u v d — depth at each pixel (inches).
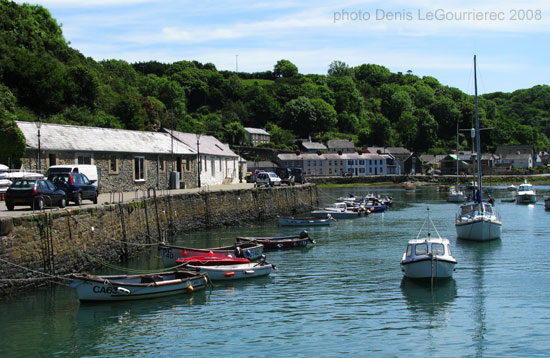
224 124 7278.5
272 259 1365.7
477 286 1072.8
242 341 759.7
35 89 3006.9
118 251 1248.8
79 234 1074.1
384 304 944.3
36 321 822.5
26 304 887.7
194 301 956.6
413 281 1112.8
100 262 1146.7
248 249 1311.5
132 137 2119.8
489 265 1283.2
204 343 751.1
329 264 1298.0
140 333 786.8
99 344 742.5
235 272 1118.4
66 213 1031.0
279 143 7190.0
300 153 6378.0
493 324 838.5
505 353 725.3
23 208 1197.7
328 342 757.3
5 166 1406.3
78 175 1362.0
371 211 2728.8
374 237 1781.5
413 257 1122.0
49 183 1198.3
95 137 1898.4
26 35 3622.0
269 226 2058.3
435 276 1095.0
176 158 2294.5
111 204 1242.0
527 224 2164.1
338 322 844.0
